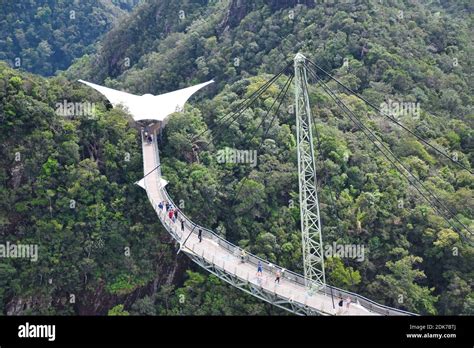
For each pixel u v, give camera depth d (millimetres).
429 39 157500
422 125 123000
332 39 145375
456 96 135625
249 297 90625
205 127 113688
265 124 113562
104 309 93500
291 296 81812
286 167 106938
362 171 106500
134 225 98188
